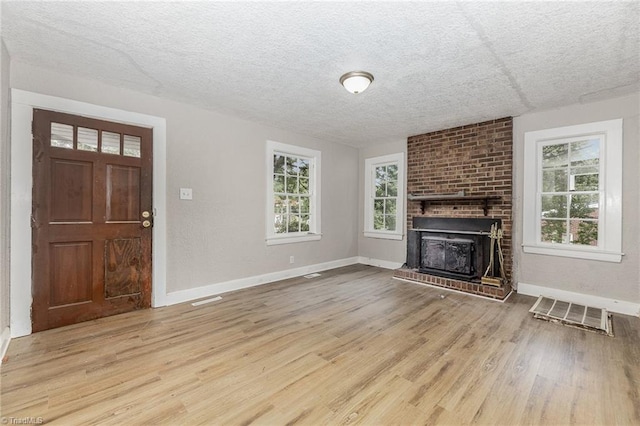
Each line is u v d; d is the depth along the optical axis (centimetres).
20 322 238
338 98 314
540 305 321
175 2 167
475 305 322
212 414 152
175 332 250
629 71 249
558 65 240
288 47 217
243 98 315
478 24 188
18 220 237
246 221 394
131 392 169
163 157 315
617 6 168
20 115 238
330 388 175
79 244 268
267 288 388
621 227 306
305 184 486
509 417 151
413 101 322
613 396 167
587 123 324
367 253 557
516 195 375
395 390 173
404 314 295
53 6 170
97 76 263
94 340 233
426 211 459
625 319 285
